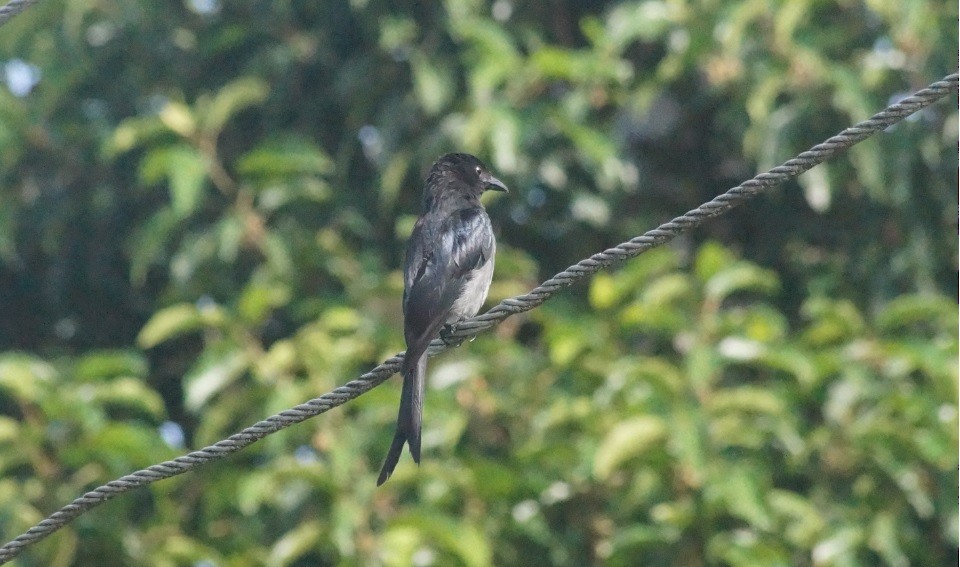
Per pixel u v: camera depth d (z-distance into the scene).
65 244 17.86
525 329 16.64
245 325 14.29
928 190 15.99
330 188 16.45
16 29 17.14
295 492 14.01
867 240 16.42
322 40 17.30
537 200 16.72
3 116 16.72
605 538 13.83
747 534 13.16
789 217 17.16
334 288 16.02
